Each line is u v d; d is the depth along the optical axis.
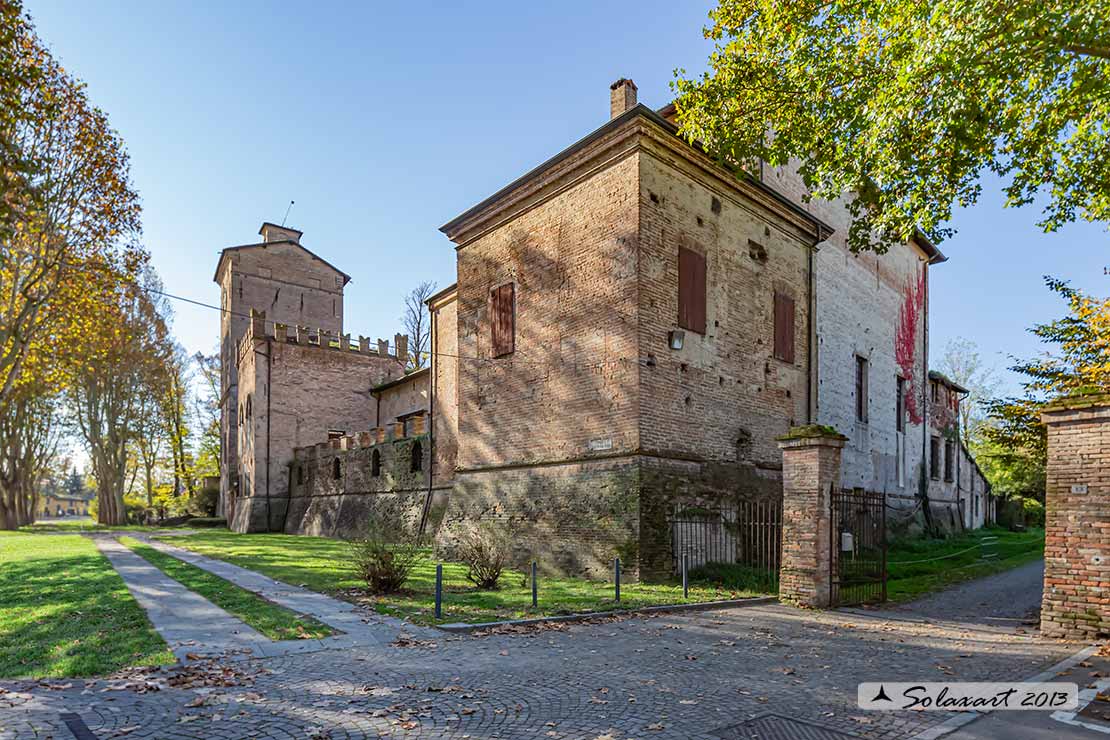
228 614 10.63
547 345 18.89
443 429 27.06
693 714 6.20
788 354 21.67
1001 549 27.33
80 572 15.58
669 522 16.19
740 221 20.31
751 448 19.47
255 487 38.50
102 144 25.02
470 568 14.94
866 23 11.64
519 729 5.74
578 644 9.27
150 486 57.50
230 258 48.34
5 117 12.73
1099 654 8.60
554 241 19.06
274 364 40.16
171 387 53.84
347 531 32.12
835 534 13.43
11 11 12.59
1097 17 8.32
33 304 24.55
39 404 44.31
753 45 13.20
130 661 7.72
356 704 6.38
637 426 16.09
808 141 13.22
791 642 9.60
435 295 28.34
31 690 6.61
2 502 41.50
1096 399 9.62
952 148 11.17
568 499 17.41
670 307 17.38
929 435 32.97
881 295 29.34
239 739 5.44
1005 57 9.17
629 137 17.09
